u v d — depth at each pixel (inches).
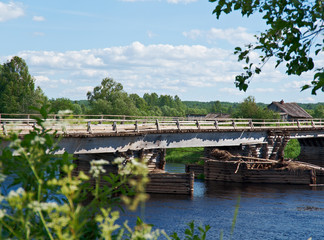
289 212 989.2
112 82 4092.0
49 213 82.4
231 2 195.2
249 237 754.2
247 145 1632.6
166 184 1236.5
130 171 81.4
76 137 998.4
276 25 171.6
